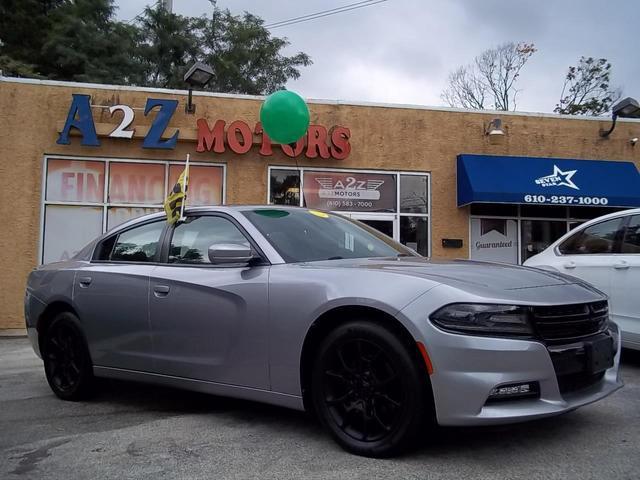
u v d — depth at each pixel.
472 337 3.04
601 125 12.15
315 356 3.54
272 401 3.71
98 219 10.46
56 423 4.27
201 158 10.73
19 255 10.13
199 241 4.39
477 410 3.00
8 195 10.15
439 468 3.16
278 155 10.97
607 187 11.48
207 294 4.02
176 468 3.29
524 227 11.94
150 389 5.32
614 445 3.52
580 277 6.19
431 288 3.20
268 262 3.90
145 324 4.36
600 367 3.42
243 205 4.58
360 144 11.27
